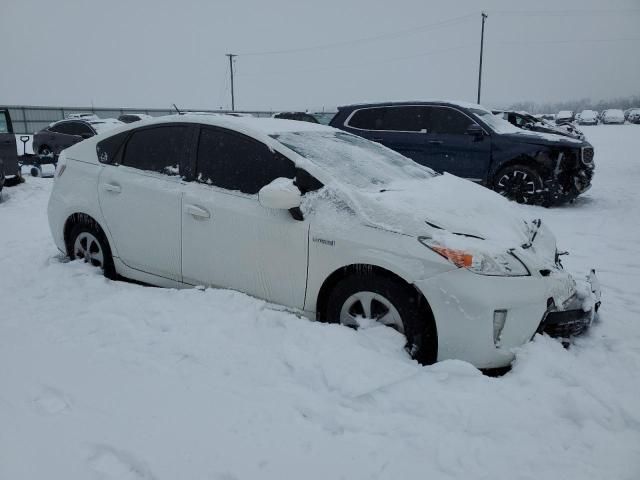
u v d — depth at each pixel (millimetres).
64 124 17000
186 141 4094
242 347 3201
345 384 2807
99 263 4633
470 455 2340
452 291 2959
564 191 8906
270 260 3537
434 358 3100
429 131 9719
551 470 2258
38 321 3666
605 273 5473
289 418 2578
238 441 2404
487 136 9211
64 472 2211
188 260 3959
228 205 3719
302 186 3506
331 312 3389
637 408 2691
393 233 3152
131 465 2266
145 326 3512
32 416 2576
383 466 2264
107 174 4453
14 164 11336
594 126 45812
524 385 2822
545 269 3221
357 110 10383
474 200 3686
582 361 3254
